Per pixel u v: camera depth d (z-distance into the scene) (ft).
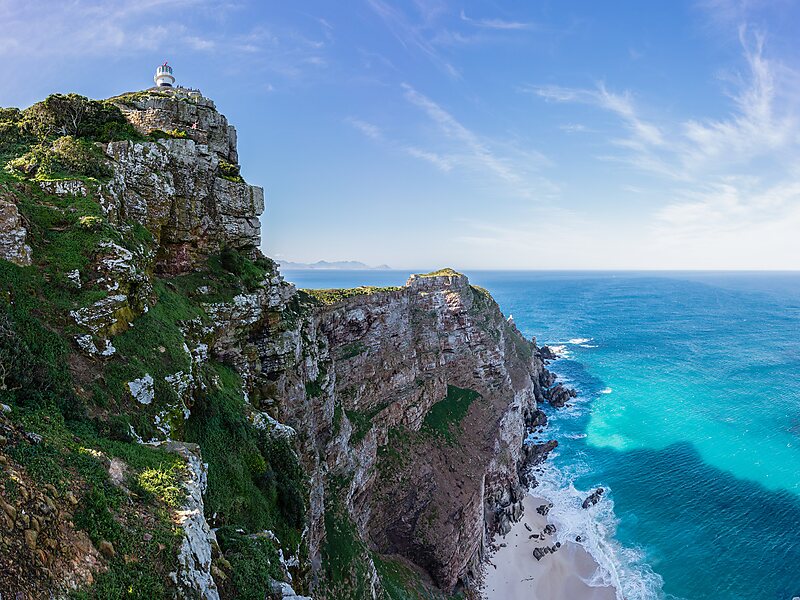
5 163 93.56
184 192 119.65
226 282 123.44
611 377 483.10
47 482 47.42
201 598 50.24
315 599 117.29
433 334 307.17
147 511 53.83
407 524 202.90
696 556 212.02
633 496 261.44
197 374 92.63
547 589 202.08
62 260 76.89
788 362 511.81
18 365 59.82
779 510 240.53
